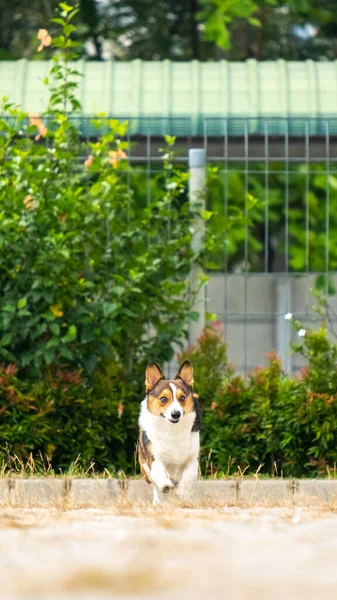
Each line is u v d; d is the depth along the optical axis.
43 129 11.29
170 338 11.21
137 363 11.38
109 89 14.66
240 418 10.66
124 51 24.69
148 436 8.83
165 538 5.23
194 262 11.50
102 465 10.67
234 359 14.19
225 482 9.41
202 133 14.05
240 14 19.91
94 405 10.64
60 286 10.88
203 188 11.57
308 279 14.24
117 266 11.17
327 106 14.36
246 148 11.80
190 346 11.28
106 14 24.50
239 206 19.08
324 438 10.44
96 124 11.34
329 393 10.72
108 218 11.17
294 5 20.73
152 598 3.35
